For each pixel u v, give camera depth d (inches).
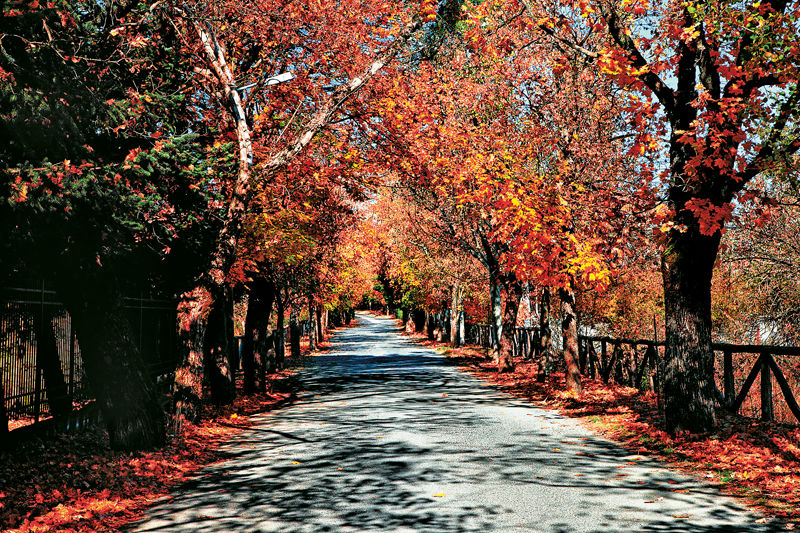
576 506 269.1
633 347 689.0
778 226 628.7
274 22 583.5
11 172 296.5
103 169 370.9
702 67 423.2
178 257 518.9
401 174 706.8
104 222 364.2
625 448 402.6
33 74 333.7
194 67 553.9
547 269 535.2
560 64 573.0
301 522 253.1
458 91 711.7
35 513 265.6
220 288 513.0
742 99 382.3
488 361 1245.1
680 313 419.5
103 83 392.8
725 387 480.1
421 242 1449.3
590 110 636.1
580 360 892.6
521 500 280.1
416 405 639.1
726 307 924.6
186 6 502.9
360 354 1599.4
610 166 633.6
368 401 679.7
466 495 290.0
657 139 453.1
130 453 386.6
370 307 7642.7
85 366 395.2
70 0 369.1
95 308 384.2
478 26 552.7
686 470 335.3
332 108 528.4
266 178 547.2
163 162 429.1
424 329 2864.2
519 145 661.9
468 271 1272.1
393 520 252.8
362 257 1649.9
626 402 579.8
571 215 520.4
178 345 508.7
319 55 631.8
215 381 631.2
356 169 691.4
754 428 408.2
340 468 353.7
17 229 331.3
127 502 293.0
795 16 367.6
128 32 417.7
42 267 362.0
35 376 402.9
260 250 653.3
